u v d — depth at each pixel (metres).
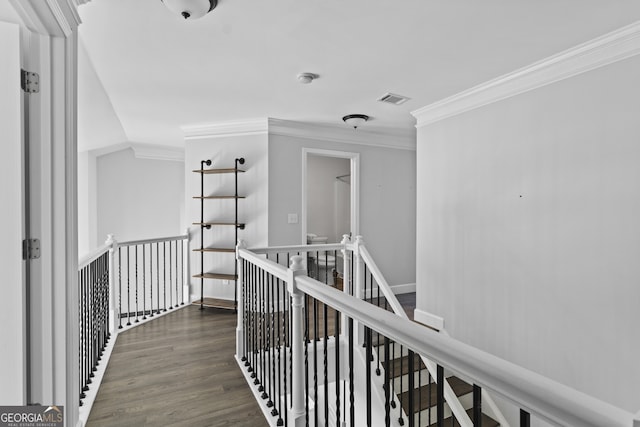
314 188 6.50
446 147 3.35
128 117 3.84
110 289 3.23
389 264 4.82
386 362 0.99
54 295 1.42
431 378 3.01
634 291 2.03
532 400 0.56
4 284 1.29
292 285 1.66
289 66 2.54
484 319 2.95
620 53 2.07
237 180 4.10
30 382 1.40
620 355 2.08
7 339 1.30
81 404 2.01
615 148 2.11
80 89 2.87
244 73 2.66
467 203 3.12
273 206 4.03
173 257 5.66
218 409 2.03
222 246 4.18
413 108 3.56
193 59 2.42
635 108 2.02
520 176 2.67
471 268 3.08
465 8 1.81
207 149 4.22
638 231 2.01
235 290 4.08
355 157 4.56
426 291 3.57
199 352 2.82
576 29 2.03
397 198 4.88
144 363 2.61
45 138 1.39
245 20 1.92
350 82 2.85
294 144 4.16
